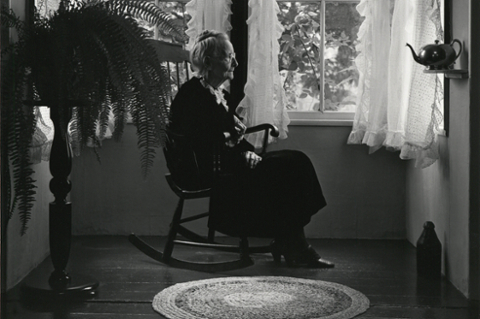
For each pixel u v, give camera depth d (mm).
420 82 4047
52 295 3475
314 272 4152
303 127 5211
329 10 5207
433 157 4066
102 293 3625
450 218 3951
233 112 4449
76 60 3254
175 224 4324
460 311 3334
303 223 4086
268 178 4074
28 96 3271
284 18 5215
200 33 4484
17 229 3773
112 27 3225
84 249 4754
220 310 3299
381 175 5223
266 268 4250
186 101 4168
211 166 4168
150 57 3287
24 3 3750
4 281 3529
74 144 3523
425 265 4039
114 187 5250
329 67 5242
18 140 3174
